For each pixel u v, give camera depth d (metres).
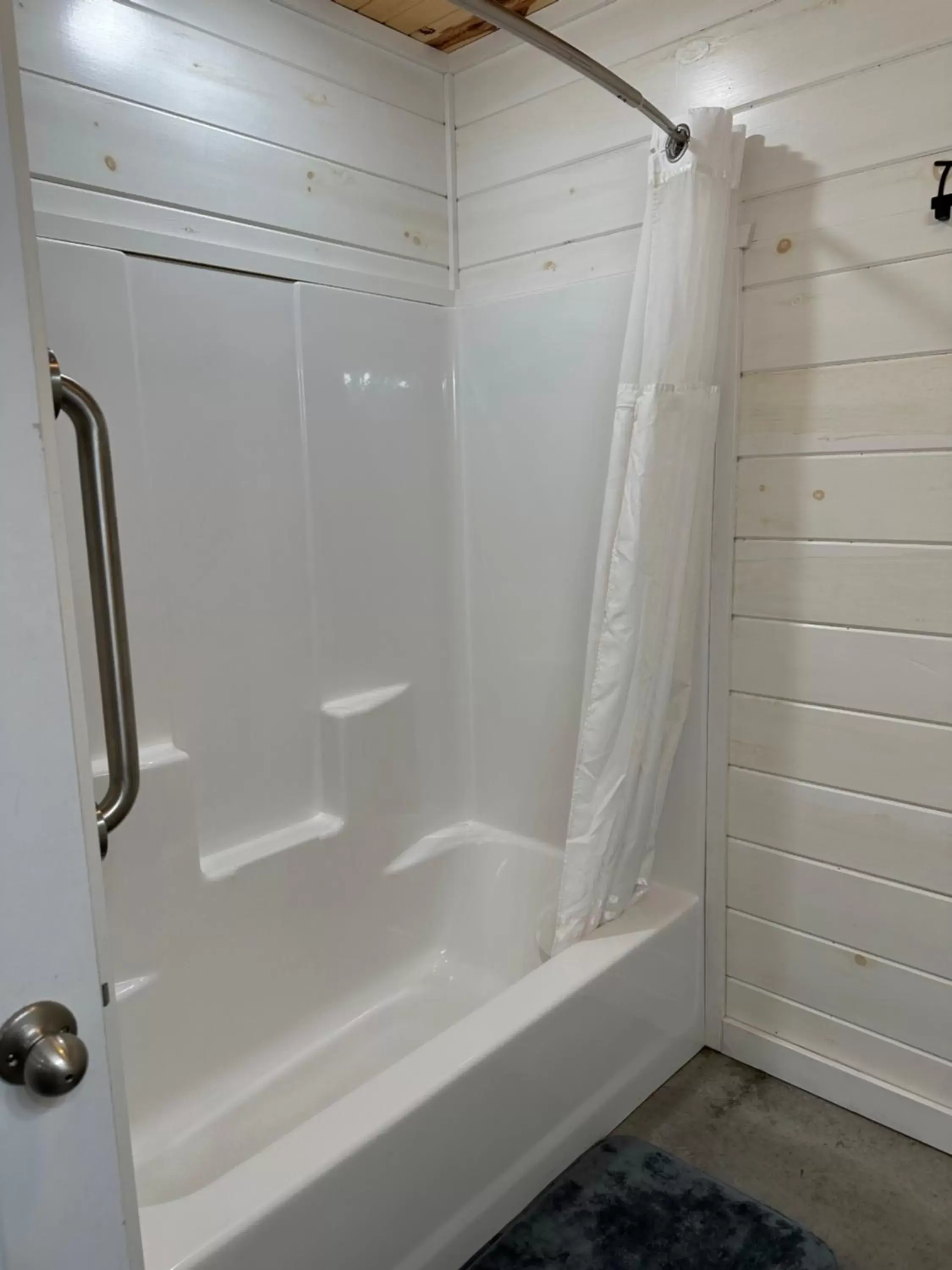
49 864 0.62
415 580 2.17
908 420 1.51
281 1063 1.85
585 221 1.94
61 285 1.49
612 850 1.72
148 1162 1.58
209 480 1.73
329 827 1.97
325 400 1.92
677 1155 1.67
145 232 1.59
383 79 2.00
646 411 1.57
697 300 1.57
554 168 1.97
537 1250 1.42
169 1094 1.67
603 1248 1.43
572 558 2.06
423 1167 1.29
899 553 1.55
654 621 1.64
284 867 1.87
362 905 2.05
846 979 1.75
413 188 2.09
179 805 1.66
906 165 1.46
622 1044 1.70
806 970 1.80
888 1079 1.72
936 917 1.61
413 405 2.12
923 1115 1.67
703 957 1.93
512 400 2.12
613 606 1.64
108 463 0.90
